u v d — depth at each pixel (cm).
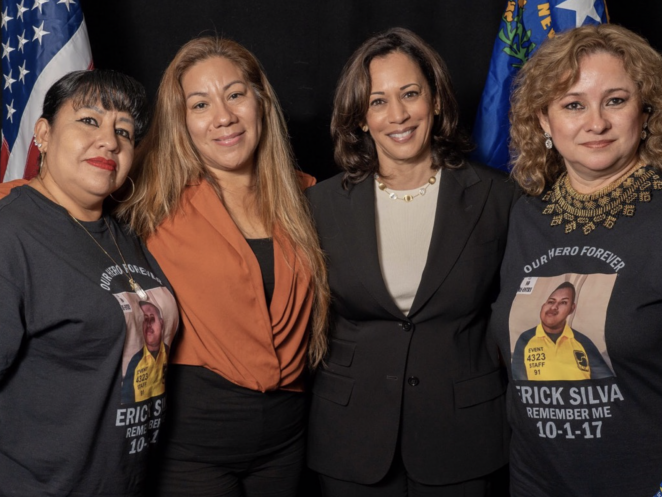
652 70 151
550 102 160
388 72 187
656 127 154
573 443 153
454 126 196
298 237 194
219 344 180
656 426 147
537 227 167
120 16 275
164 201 186
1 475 156
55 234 156
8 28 243
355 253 191
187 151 191
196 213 188
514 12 233
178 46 278
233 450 185
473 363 189
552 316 155
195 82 188
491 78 235
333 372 196
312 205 202
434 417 186
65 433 152
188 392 182
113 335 155
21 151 233
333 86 282
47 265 152
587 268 153
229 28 279
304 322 193
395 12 279
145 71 279
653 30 270
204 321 179
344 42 280
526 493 165
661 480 146
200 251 182
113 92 163
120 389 157
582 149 154
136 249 176
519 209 175
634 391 147
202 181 192
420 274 189
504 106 233
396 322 189
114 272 162
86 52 237
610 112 152
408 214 194
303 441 202
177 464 184
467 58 281
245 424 184
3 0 246
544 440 157
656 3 269
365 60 189
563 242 160
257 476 195
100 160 160
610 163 153
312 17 279
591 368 149
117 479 158
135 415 159
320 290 194
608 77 151
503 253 191
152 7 276
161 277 178
